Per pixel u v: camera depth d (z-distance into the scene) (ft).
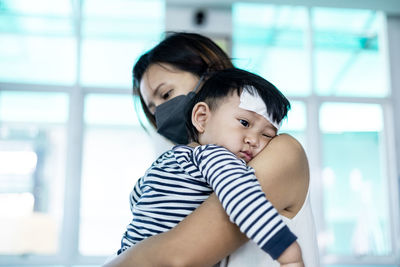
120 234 16.62
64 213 16.10
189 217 2.02
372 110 18.17
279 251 1.85
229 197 1.94
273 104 2.59
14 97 16.83
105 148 17.04
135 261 1.93
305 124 17.89
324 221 16.94
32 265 15.71
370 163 17.83
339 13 18.51
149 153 17.19
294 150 2.31
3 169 16.52
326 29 18.71
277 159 2.20
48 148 16.85
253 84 2.64
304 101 17.90
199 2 16.67
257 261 2.16
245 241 2.03
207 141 2.68
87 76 17.34
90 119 17.13
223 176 2.05
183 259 1.81
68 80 17.20
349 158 17.79
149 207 2.38
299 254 1.89
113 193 16.83
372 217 17.44
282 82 18.03
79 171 16.53
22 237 16.24
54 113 16.96
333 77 18.51
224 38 16.93
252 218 1.88
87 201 16.62
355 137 17.94
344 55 18.69
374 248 17.12
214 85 2.75
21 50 17.20
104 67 17.47
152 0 17.62
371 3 17.17
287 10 18.08
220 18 16.99
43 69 17.16
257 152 2.54
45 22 17.39
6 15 17.15
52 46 17.33
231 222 1.95
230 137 2.53
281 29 18.34
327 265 16.66
